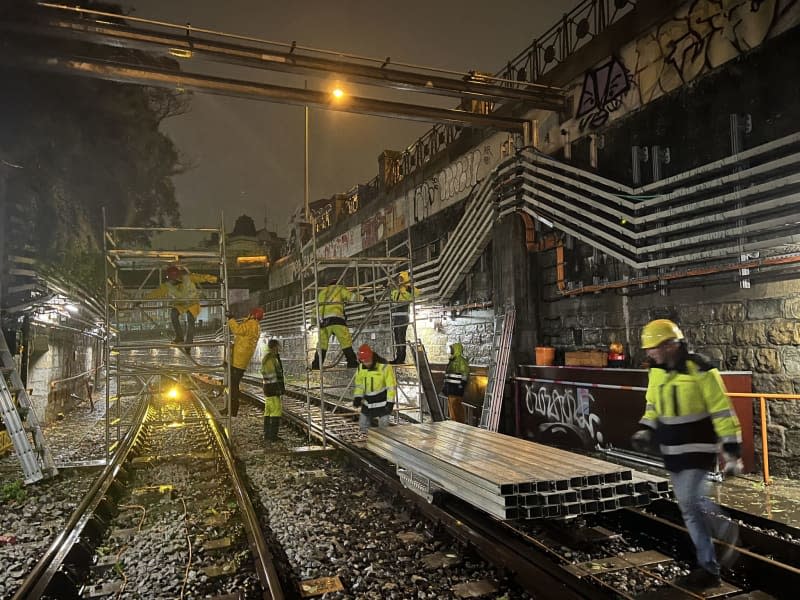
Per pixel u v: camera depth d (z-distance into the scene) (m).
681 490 4.33
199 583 4.59
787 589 4.24
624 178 10.00
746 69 7.83
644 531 5.49
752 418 7.48
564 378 9.62
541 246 11.74
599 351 9.16
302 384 23.84
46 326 14.50
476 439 7.00
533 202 11.36
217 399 21.16
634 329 9.52
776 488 6.73
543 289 11.72
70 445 11.55
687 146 8.76
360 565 4.85
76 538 5.34
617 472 4.91
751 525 5.62
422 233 17.81
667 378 4.38
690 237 8.36
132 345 10.39
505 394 11.16
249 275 36.59
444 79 10.77
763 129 7.59
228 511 6.46
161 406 19.19
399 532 5.67
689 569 4.69
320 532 5.72
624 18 9.91
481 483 4.81
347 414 14.26
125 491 7.61
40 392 14.38
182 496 7.26
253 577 4.66
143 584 4.64
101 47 9.74
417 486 6.42
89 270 20.83
